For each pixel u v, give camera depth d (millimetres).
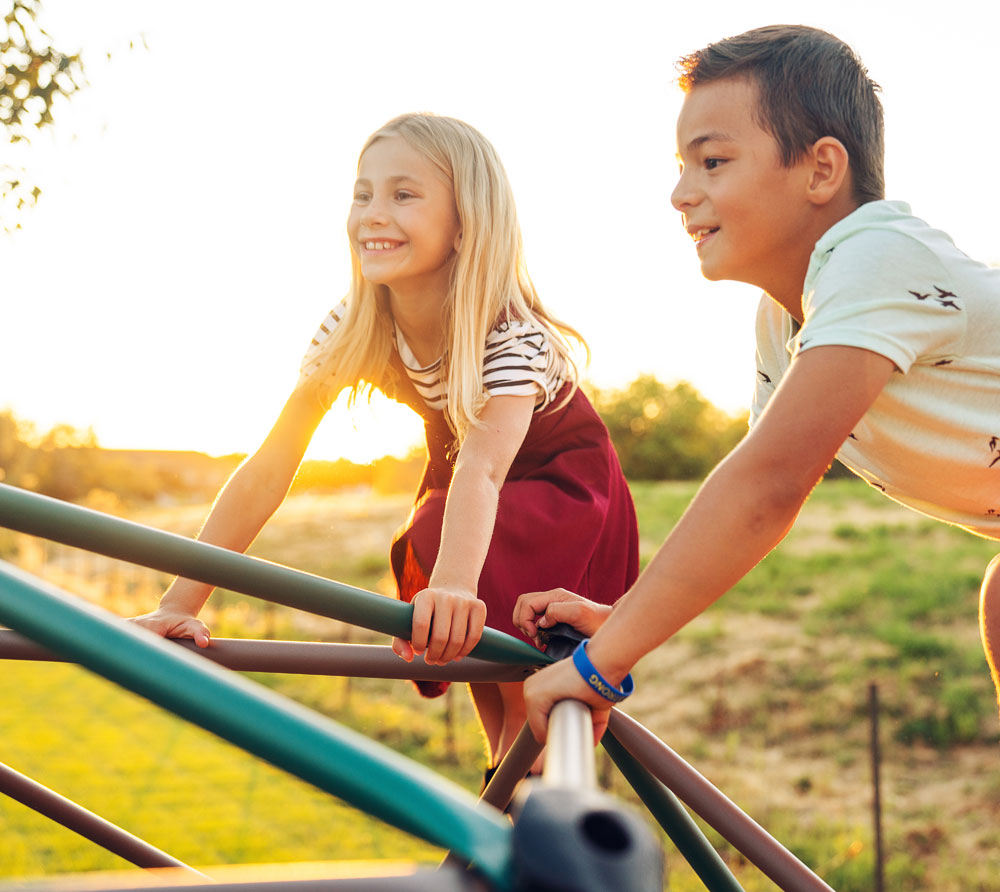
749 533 833
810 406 862
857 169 1015
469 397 1268
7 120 4090
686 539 832
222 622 10516
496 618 1259
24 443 27266
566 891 292
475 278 1324
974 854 5137
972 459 993
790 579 10117
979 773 6129
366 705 7691
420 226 1317
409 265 1327
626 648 808
